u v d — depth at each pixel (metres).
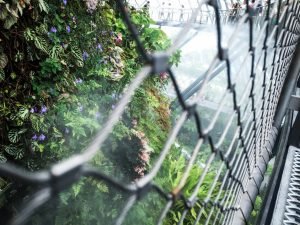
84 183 3.06
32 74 2.77
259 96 0.91
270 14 0.65
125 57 4.06
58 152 2.86
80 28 3.15
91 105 3.21
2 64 2.49
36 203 0.17
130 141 3.37
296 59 2.03
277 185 1.74
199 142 0.46
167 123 4.33
